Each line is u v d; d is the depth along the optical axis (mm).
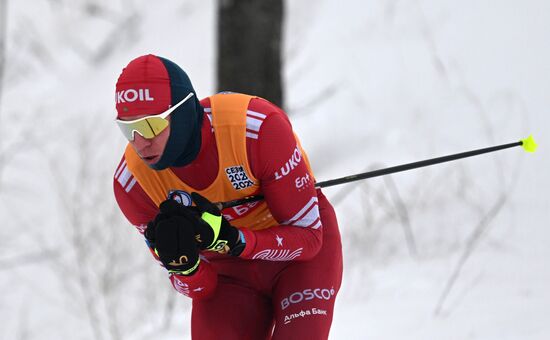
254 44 20016
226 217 9555
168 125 8266
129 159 9094
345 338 14070
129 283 21109
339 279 9969
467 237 18172
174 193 8742
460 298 14875
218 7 20344
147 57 8344
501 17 26219
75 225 22609
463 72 24891
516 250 16828
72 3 42406
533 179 19703
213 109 8797
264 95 20141
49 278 23562
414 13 28328
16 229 26812
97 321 19750
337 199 21953
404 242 18953
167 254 8148
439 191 20594
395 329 14031
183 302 20062
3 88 38781
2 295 23375
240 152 8664
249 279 9977
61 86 37625
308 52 30094
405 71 26203
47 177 29516
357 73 27391
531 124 21766
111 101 34500
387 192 21422
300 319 9195
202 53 34156
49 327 21188
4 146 32781
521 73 23688
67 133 32719
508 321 13211
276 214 9133
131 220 9625
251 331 9812
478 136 22281
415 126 23922
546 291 14328
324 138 25531
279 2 20328
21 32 42188
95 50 39469
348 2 31078
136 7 40406
